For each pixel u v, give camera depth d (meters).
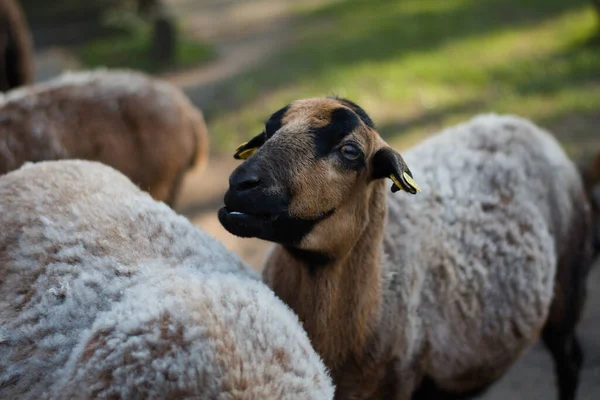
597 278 6.27
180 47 16.16
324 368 2.68
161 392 2.21
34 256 2.68
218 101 12.10
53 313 2.54
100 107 5.71
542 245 4.01
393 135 9.34
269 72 13.30
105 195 2.99
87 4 17.78
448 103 10.38
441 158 4.08
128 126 5.82
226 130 10.54
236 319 2.42
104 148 5.64
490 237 3.86
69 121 5.52
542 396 4.87
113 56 15.95
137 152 5.84
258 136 3.34
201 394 2.21
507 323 3.85
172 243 2.91
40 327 2.52
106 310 2.51
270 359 2.38
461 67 11.89
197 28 19.53
